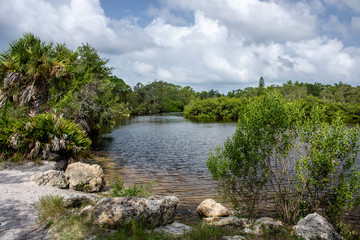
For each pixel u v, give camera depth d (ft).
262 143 22.71
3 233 15.02
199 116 281.54
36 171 34.09
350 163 21.25
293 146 23.31
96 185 32.01
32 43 47.96
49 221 16.62
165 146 80.94
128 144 84.17
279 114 22.00
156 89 441.68
